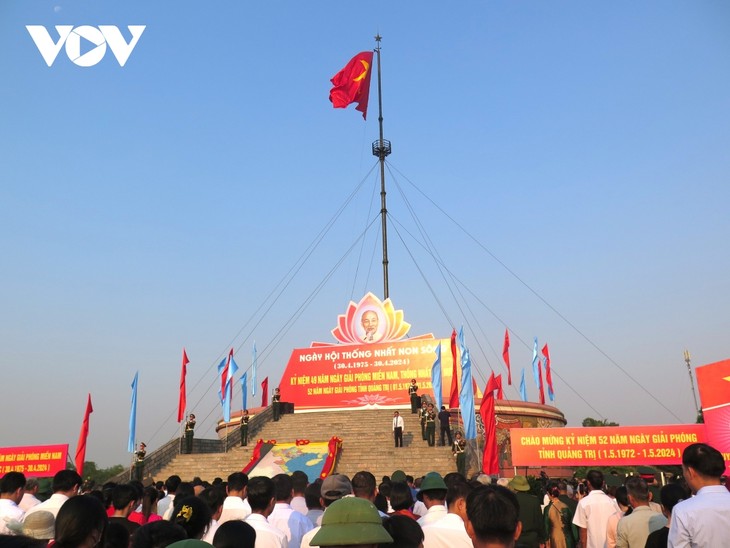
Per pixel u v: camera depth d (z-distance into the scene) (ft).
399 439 98.12
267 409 124.77
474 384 131.95
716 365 52.65
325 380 140.87
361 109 165.27
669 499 22.11
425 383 135.33
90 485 49.57
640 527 25.21
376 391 137.28
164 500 34.83
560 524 40.73
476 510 12.94
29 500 35.14
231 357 114.73
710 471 18.34
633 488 26.13
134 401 100.83
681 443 64.54
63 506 14.94
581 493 68.03
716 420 51.93
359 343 142.00
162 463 100.94
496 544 12.71
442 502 23.18
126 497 24.34
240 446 109.09
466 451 89.10
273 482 22.68
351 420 118.11
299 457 96.07
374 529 13.09
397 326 141.08
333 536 12.87
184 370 110.42
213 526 23.26
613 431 66.08
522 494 31.55
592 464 65.72
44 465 83.15
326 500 23.04
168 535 16.01
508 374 131.44
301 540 22.49
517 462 66.69
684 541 17.79
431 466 89.86
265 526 20.72
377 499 27.86
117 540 17.19
